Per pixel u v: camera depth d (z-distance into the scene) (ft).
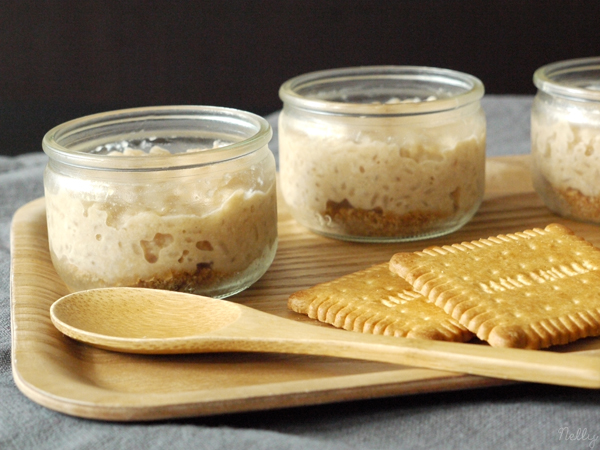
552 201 1.54
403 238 1.48
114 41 2.93
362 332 1.23
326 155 1.45
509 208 1.60
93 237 1.29
